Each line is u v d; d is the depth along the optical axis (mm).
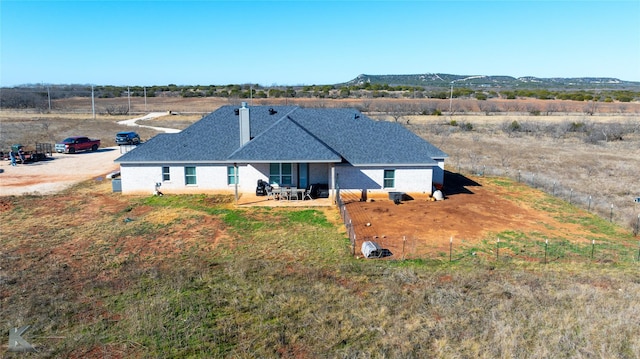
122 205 24922
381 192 26938
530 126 67312
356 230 20969
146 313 12766
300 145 25344
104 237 19672
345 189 26812
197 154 27016
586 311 12961
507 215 23750
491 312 12977
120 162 26578
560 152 48219
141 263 16891
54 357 10750
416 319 12562
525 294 14117
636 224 21688
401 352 10961
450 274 15859
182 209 23891
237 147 27594
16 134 55062
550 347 11172
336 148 27234
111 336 11664
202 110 100375
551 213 24250
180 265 16688
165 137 28422
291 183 27016
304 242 19297
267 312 12922
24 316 12555
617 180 34438
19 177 32531
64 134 57562
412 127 68812
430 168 26891
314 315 12766
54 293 14133
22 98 116438
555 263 17219
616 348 11109
